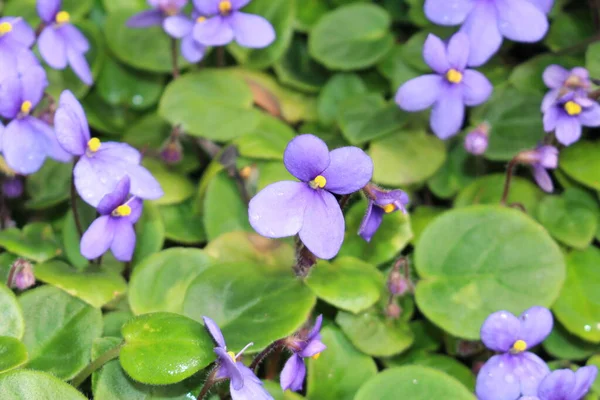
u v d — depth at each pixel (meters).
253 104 0.41
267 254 0.36
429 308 0.35
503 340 0.33
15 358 0.32
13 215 0.39
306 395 0.35
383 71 0.42
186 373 0.32
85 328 0.34
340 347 0.35
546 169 0.38
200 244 0.38
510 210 0.36
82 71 0.37
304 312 0.34
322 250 0.32
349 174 0.32
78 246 0.37
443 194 0.39
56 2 0.37
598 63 0.39
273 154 0.38
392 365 0.36
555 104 0.37
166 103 0.40
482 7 0.37
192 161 0.40
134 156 0.34
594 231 0.37
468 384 0.35
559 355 0.36
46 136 0.35
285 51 0.43
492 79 0.41
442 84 0.37
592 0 0.41
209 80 0.40
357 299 0.35
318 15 0.43
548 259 0.35
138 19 0.40
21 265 0.34
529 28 0.37
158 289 0.35
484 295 0.35
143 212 0.37
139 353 0.32
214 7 0.38
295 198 0.32
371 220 0.33
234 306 0.34
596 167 0.38
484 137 0.37
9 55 0.35
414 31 0.44
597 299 0.36
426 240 0.36
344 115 0.40
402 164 0.39
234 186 0.38
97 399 0.33
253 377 0.31
